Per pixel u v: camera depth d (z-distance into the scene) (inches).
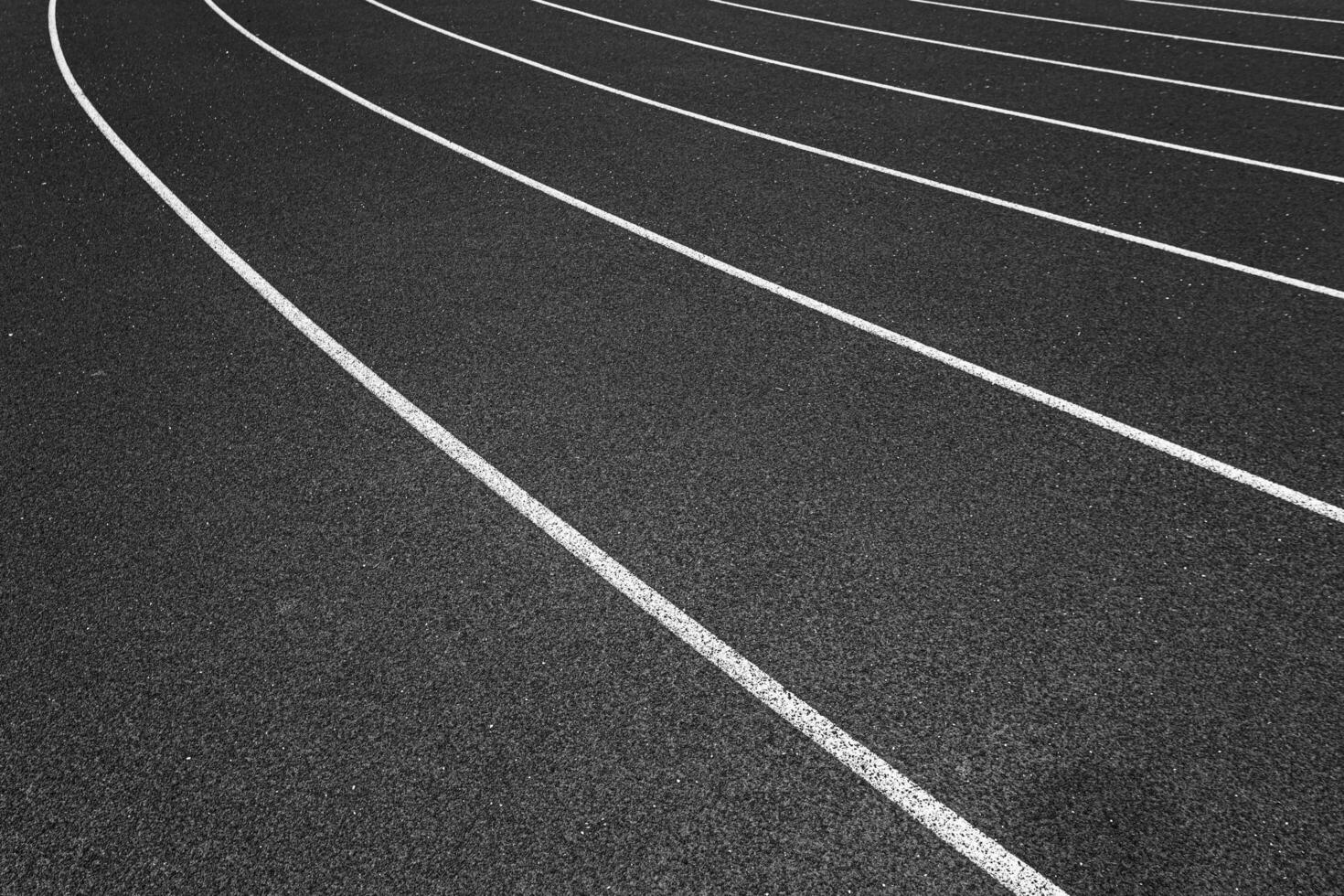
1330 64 381.1
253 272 231.6
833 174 283.9
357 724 122.5
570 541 150.6
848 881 104.9
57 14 478.9
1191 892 103.3
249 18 462.3
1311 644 131.3
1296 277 224.7
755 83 364.8
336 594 141.6
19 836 111.0
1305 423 174.2
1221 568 143.7
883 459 166.9
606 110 337.7
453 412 180.9
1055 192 271.0
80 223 257.3
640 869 106.3
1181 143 306.0
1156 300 215.3
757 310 213.0
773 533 151.3
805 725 121.6
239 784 116.0
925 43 417.1
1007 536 150.0
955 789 114.0
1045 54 400.5
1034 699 124.5
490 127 321.7
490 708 124.3
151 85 367.6
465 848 108.4
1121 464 165.2
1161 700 123.9
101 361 197.6
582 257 237.1
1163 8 470.3
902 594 139.9
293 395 186.5
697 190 273.9
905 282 224.4
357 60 394.3
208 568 146.6
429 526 154.2
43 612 139.5
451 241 245.4
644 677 128.3
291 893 104.7
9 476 166.4
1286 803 111.7
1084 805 111.9
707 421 177.0
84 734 122.2
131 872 107.1
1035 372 190.4
